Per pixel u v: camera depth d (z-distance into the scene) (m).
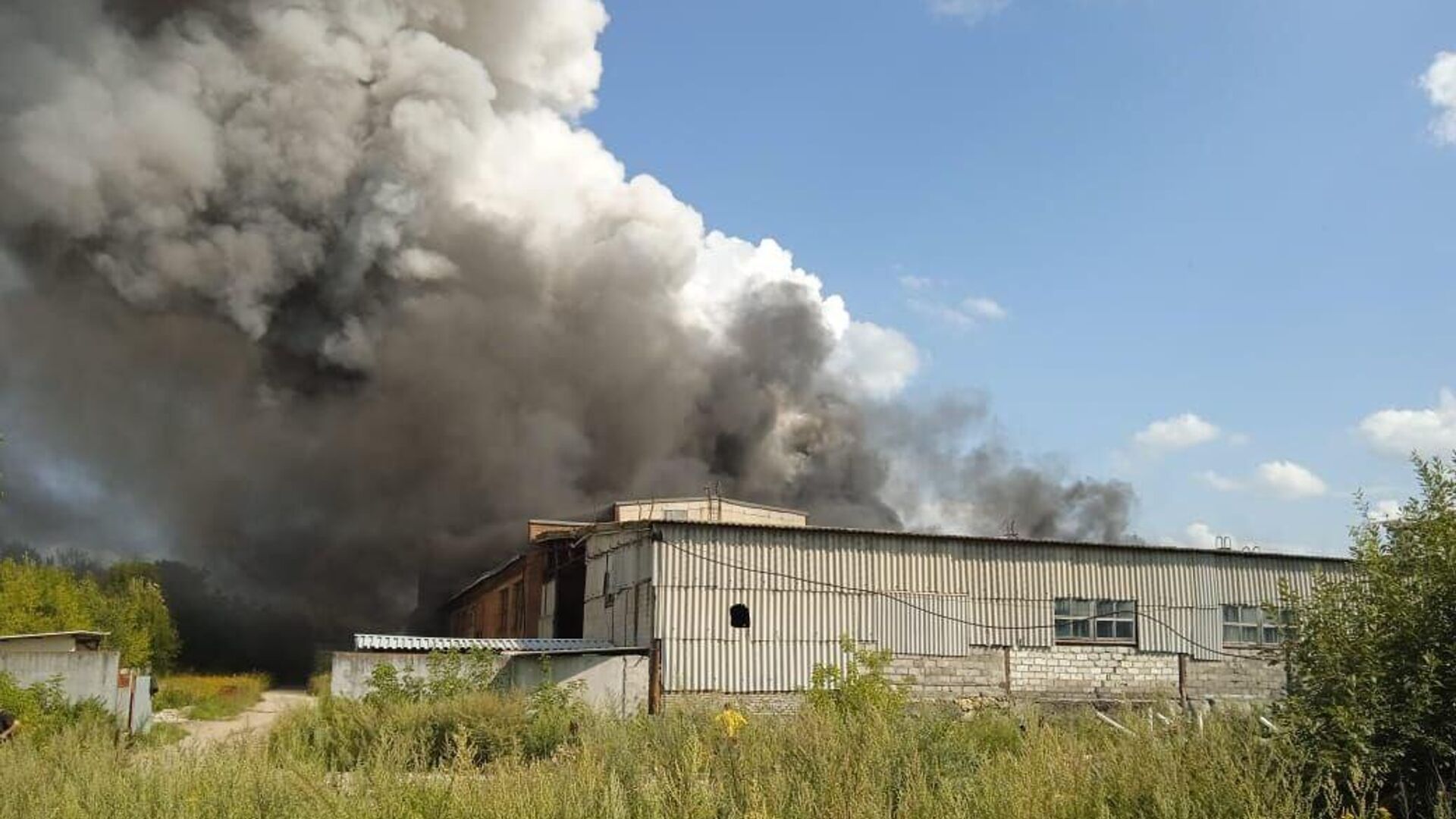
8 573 36.28
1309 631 9.05
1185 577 27.98
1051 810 7.22
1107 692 26.66
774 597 24.88
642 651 23.88
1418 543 9.02
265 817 7.98
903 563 25.92
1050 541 27.06
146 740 19.59
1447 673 8.33
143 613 50.22
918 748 9.89
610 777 8.00
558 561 34.81
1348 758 7.97
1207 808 7.20
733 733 10.39
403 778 8.36
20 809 8.37
